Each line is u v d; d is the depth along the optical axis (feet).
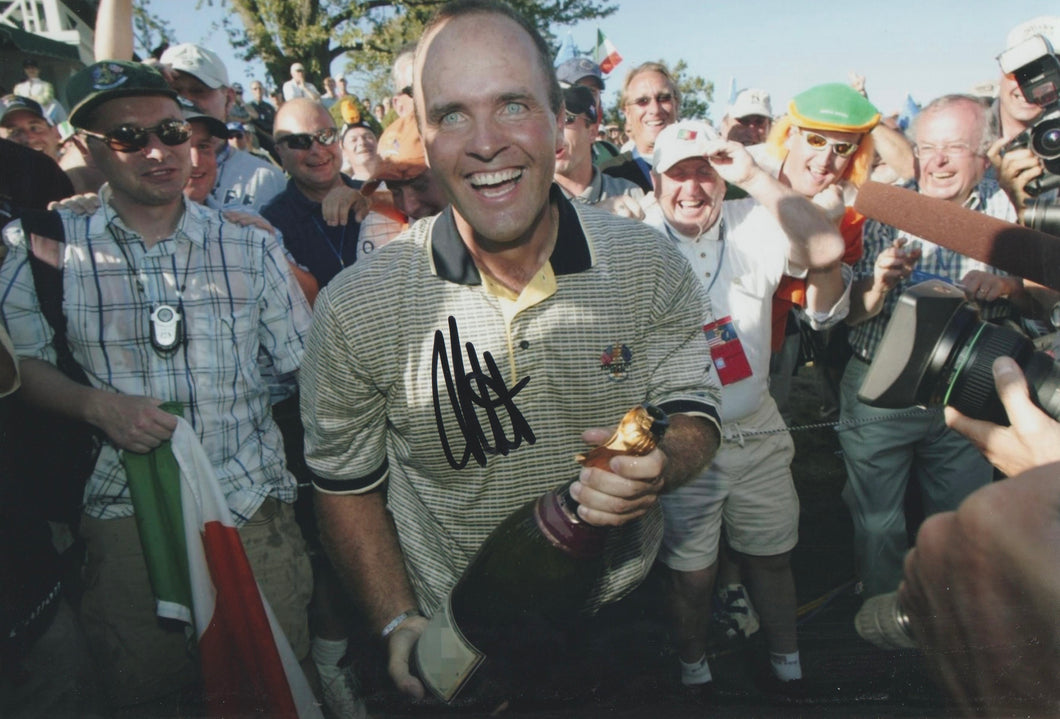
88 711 5.74
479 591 4.20
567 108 8.76
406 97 8.68
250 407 6.60
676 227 7.27
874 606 3.50
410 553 4.99
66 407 5.86
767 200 6.76
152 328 6.19
